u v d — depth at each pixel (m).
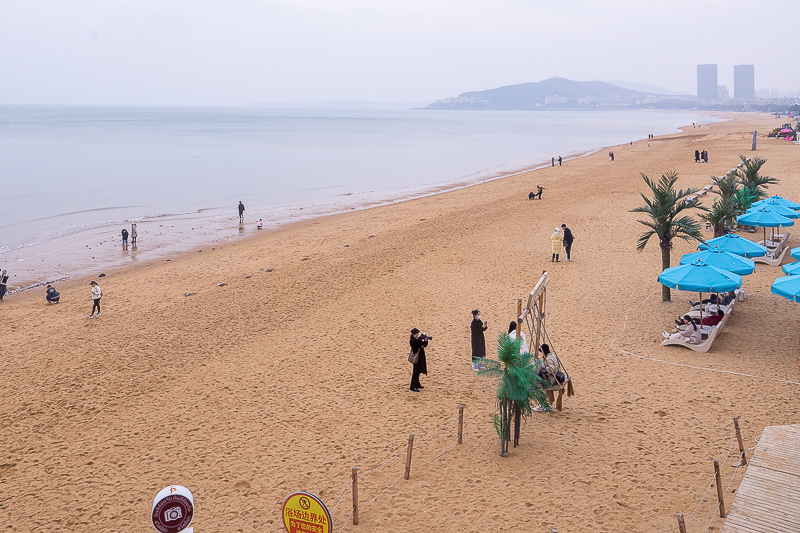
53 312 23.48
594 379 15.08
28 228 41.91
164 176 71.19
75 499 11.05
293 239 36.47
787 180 44.59
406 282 25.11
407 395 14.79
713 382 14.46
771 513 9.19
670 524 9.33
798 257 17.70
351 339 18.91
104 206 51.06
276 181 67.56
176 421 13.96
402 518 9.89
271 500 10.65
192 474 11.65
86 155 97.88
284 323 20.75
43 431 13.82
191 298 24.39
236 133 172.12
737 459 11.04
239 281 26.77
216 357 17.95
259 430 13.31
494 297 22.50
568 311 20.39
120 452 12.67
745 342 16.84
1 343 20.06
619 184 51.59
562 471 11.05
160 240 37.94
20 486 11.59
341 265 28.55
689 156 70.94
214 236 38.94
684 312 19.69
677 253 27.55
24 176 69.88
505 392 11.19
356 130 193.88
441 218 40.03
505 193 51.62
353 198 55.00
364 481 11.09
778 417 12.53
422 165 83.94
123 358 18.17
